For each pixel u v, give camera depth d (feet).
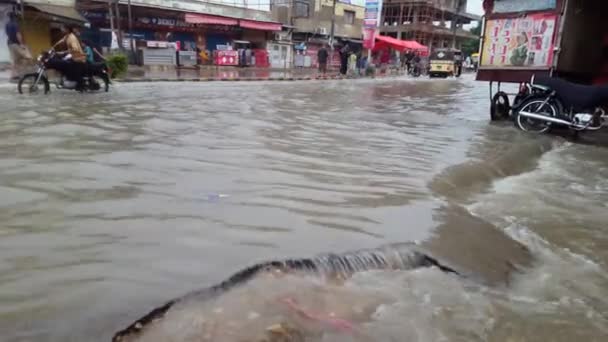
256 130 24.63
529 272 10.30
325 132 25.30
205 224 11.08
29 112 27.22
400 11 174.91
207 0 94.38
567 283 9.83
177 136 21.85
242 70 89.30
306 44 115.24
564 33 31.12
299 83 69.05
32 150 17.80
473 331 7.77
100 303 7.54
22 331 6.76
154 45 82.74
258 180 15.10
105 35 75.51
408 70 117.08
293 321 7.47
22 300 7.56
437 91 66.08
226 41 98.48
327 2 122.31
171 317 7.29
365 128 27.63
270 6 110.42
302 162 18.02
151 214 11.61
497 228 12.52
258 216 11.77
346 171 16.96
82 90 39.91
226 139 21.71
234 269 8.87
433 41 183.83
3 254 9.22
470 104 47.44
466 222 12.52
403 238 10.88
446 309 8.36
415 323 7.82
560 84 28.60
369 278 9.19
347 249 10.05
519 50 31.78
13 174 14.62
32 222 10.89
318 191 14.25
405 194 14.49
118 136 21.20
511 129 30.22
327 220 11.76
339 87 63.98
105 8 78.54
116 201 12.48
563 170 20.31
